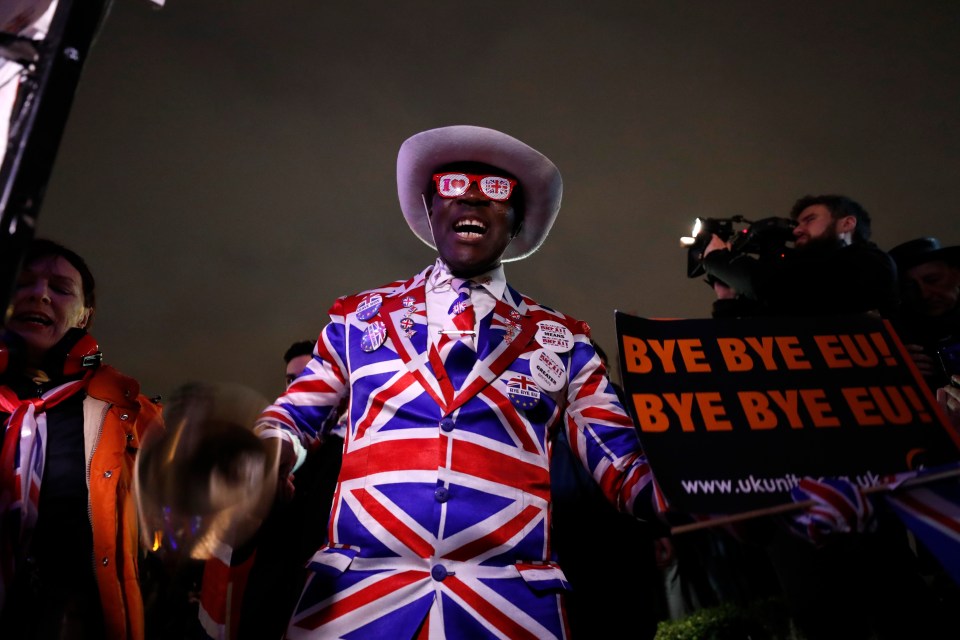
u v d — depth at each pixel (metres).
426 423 1.79
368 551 1.67
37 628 1.98
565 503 2.50
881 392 1.71
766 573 3.95
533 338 2.01
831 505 1.44
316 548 2.20
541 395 1.90
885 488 1.49
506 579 1.66
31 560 2.03
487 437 1.79
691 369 1.74
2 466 2.04
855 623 2.58
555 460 2.54
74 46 1.27
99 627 2.06
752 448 1.60
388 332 1.95
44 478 2.12
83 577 2.08
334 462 2.29
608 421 1.92
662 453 1.58
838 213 3.29
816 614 2.66
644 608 2.50
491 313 2.03
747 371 1.75
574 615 2.41
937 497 1.49
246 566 2.09
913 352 2.40
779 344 1.80
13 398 2.18
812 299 2.78
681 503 1.51
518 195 2.34
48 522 2.08
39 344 2.31
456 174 2.17
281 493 1.73
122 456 2.26
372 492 1.73
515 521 1.72
